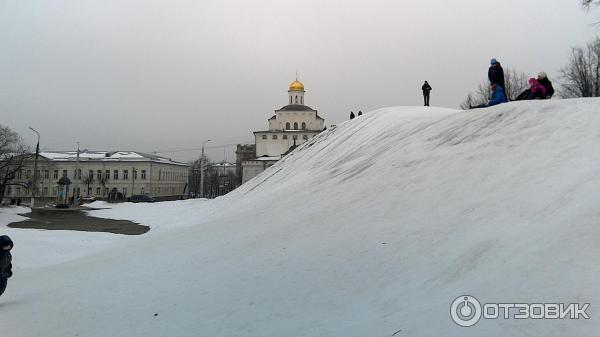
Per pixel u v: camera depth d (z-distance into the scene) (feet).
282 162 98.27
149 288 25.62
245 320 18.20
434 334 13.46
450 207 24.82
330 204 35.81
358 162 49.98
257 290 21.53
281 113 325.62
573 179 21.93
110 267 33.94
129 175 284.00
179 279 26.45
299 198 43.75
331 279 20.75
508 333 12.46
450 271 17.63
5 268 27.91
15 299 28.02
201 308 20.53
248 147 381.81
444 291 16.16
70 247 54.70
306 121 324.19
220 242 34.71
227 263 27.61
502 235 18.90
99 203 155.22
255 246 30.07
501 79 45.32
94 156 294.46
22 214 116.26
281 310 18.56
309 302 18.80
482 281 15.80
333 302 18.28
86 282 29.73
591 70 141.49
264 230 34.53
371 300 17.54
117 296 24.95
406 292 17.24
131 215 109.50
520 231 18.60
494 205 22.65
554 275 14.43
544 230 17.78
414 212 26.21
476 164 30.09
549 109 34.30
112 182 282.97
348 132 77.15
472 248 18.83
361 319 16.10
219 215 60.54
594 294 12.81
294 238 29.32
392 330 14.48
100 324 20.43
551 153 26.66
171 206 119.03
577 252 15.25
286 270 23.45
